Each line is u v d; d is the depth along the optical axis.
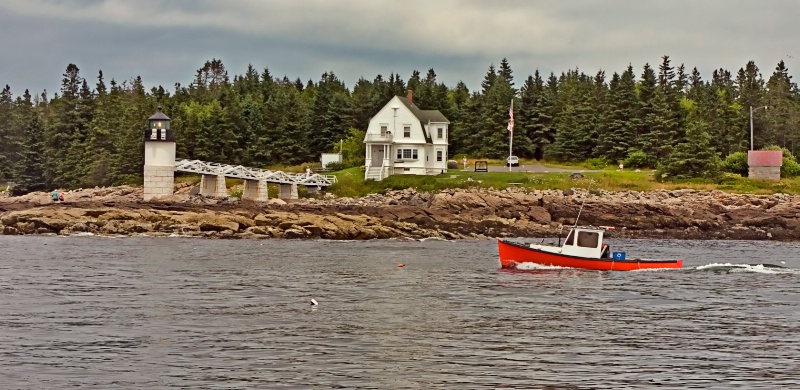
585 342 31.30
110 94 164.00
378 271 51.84
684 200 93.38
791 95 184.62
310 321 34.69
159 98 174.38
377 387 25.02
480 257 61.25
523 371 26.98
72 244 68.12
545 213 88.69
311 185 103.19
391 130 117.06
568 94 162.62
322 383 25.34
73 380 25.41
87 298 39.75
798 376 26.75
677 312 37.91
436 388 25.00
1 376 25.75
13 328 32.47
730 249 72.56
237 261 56.56
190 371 26.48
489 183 102.19
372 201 97.94
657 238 85.94
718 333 33.19
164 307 37.56
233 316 35.56
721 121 136.62
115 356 28.28
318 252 64.12
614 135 132.62
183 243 70.62
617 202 89.44
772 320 36.12
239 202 89.31
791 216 88.75
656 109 130.00
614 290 44.62
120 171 126.75
